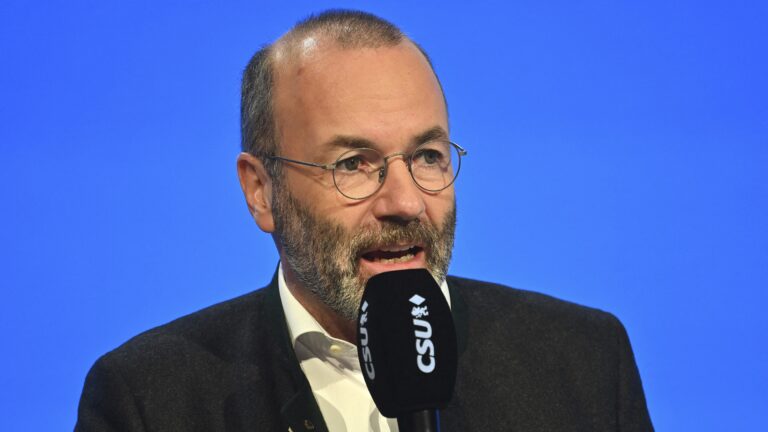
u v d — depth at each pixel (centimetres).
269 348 918
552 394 916
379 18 877
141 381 903
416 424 636
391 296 668
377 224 813
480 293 999
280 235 884
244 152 934
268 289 952
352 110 814
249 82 924
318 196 830
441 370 642
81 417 915
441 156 828
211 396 899
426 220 814
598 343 966
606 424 915
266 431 879
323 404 895
